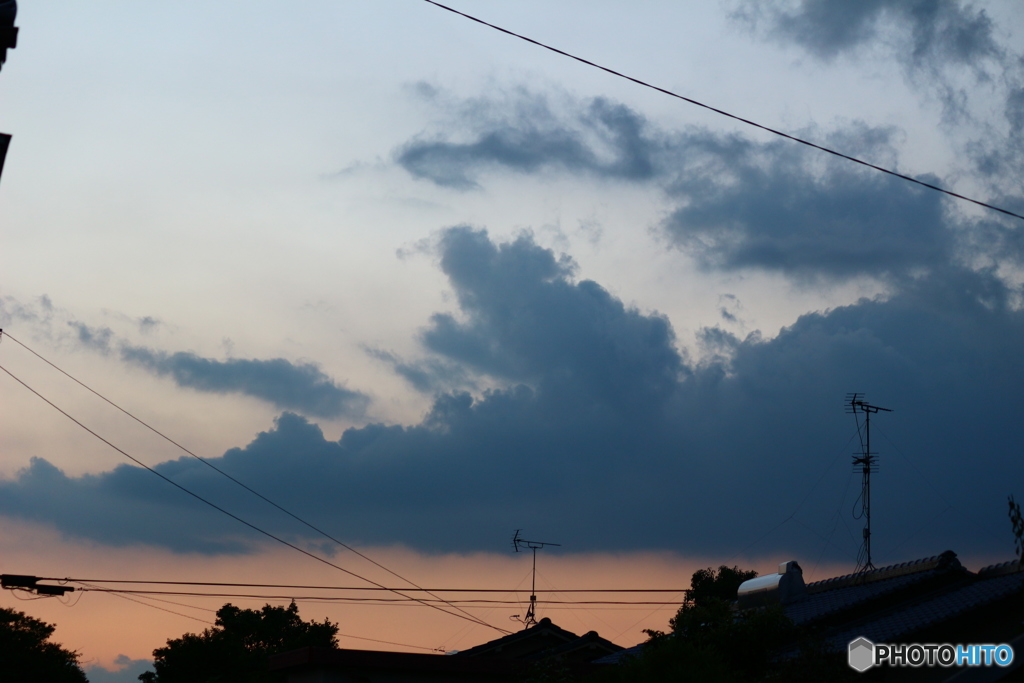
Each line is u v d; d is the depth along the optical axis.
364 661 21.38
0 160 10.70
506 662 22.47
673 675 14.20
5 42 10.27
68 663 47.44
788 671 15.03
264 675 23.33
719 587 44.91
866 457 31.50
